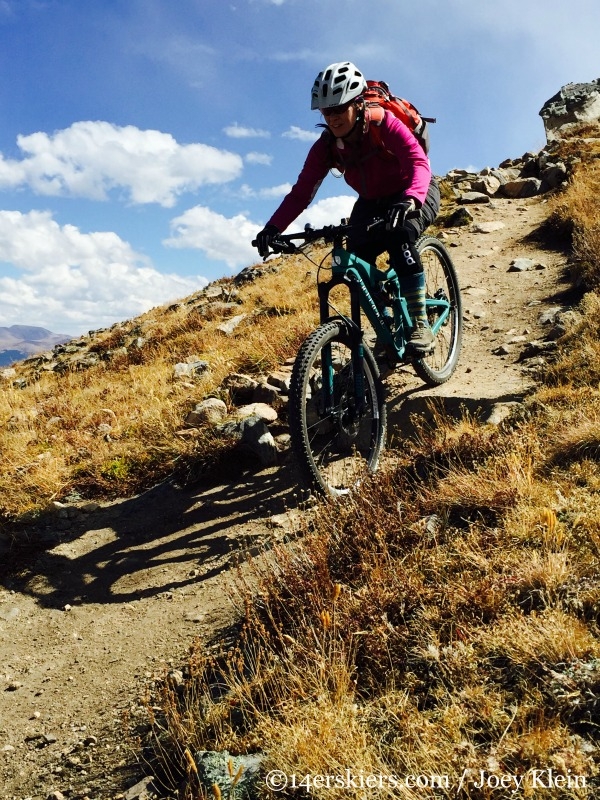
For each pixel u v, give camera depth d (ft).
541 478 11.22
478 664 7.75
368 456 15.11
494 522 10.52
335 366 14.48
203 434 18.99
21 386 46.42
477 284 29.60
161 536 15.93
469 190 50.75
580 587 8.30
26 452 23.09
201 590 13.21
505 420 14.26
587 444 11.50
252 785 7.18
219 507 16.48
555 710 6.78
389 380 19.98
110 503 18.30
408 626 8.77
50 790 8.93
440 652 8.05
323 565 10.45
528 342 20.85
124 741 9.48
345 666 8.18
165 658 11.25
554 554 8.93
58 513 17.76
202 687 9.71
